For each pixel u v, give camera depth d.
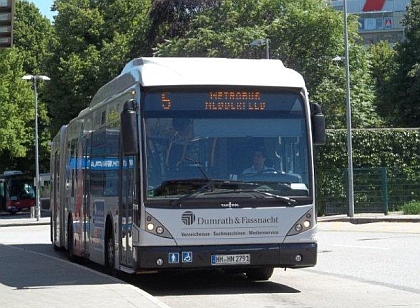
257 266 14.14
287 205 14.26
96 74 63.72
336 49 57.25
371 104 58.59
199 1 61.09
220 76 14.45
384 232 30.09
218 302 13.35
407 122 68.44
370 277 16.59
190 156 14.11
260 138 14.38
